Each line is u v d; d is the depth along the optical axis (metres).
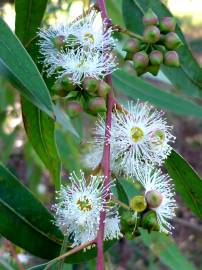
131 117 0.12
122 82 0.19
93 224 0.11
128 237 0.11
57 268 0.12
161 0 0.17
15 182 0.13
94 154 0.12
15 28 0.15
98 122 0.12
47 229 0.13
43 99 0.11
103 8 0.13
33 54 0.13
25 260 0.22
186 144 0.42
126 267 0.34
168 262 0.20
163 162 0.13
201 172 0.42
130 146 0.12
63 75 0.12
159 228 0.11
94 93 0.11
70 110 0.12
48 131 0.14
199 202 0.14
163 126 0.12
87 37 0.12
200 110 0.20
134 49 0.13
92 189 0.11
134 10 0.16
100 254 0.10
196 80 0.16
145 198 0.11
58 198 0.11
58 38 0.12
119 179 0.13
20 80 0.11
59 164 0.14
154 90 0.20
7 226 0.12
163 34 0.13
